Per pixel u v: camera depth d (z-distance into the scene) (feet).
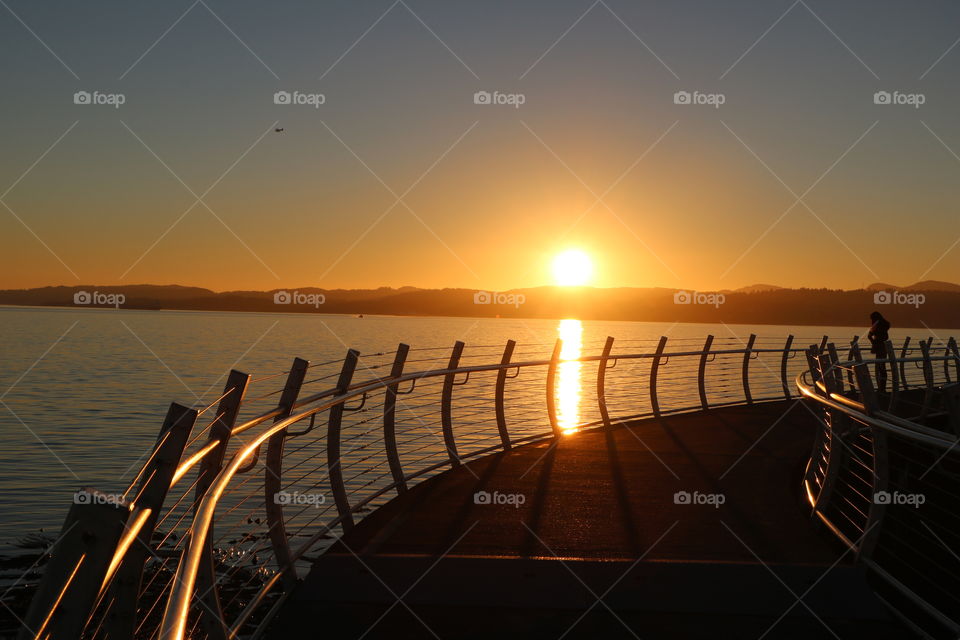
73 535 5.94
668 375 160.76
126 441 118.32
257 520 48.37
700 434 39.96
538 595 16.57
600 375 42.37
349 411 22.04
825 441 24.68
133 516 8.61
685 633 14.80
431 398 112.88
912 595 15.38
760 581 17.13
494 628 15.01
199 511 9.75
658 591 16.71
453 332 584.81
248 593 22.47
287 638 14.53
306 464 59.62
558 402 123.95
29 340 559.79
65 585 5.77
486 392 137.08
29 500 72.64
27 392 203.00
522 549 19.30
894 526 27.71
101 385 224.74
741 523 22.04
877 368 55.77
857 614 15.72
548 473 29.37
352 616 15.57
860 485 32.37
